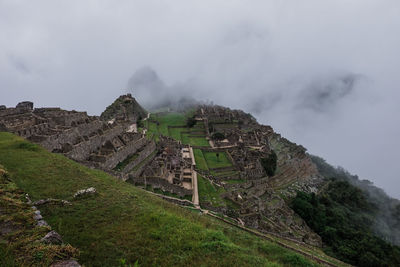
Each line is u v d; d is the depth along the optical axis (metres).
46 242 14.48
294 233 68.69
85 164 49.72
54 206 22.28
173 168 75.75
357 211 123.69
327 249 72.12
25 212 17.12
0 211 16.70
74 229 19.61
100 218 21.97
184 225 22.97
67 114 74.94
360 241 79.94
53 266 12.84
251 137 137.88
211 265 18.31
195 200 61.09
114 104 141.75
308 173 139.25
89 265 16.20
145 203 28.12
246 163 99.81
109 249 18.08
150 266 17.11
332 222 90.44
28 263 12.64
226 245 21.16
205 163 97.88
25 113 72.44
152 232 20.86
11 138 42.75
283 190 105.56
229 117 177.25
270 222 67.69
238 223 55.84
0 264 12.33
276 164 123.19
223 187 77.94
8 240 14.20
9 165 30.12
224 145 124.94
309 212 89.38
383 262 69.12
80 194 25.48
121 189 32.19
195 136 143.75
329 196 125.00
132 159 67.12
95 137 63.81
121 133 82.19
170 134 134.25
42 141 47.66
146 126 133.88
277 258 27.52
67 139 56.69
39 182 27.16
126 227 21.14
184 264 17.83
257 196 84.38
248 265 19.28
